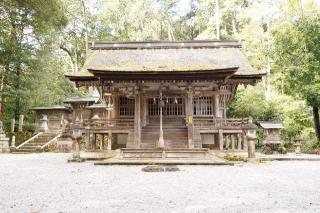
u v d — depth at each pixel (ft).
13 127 86.38
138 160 46.26
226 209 17.60
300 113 80.84
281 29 72.28
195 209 17.51
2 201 20.03
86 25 122.01
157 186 25.67
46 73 91.97
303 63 66.69
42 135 83.30
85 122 61.11
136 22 120.78
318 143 69.05
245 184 26.71
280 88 106.42
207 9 135.33
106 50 74.49
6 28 83.87
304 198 20.81
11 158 56.70
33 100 89.76
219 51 72.23
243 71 61.72
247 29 109.81
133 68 56.80
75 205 18.66
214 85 59.82
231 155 52.70
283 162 48.21
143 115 65.57
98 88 65.92
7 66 85.76
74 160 48.62
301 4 73.92
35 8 80.02
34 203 19.36
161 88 56.85
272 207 18.15
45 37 90.79
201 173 34.65
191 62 65.72
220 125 59.98
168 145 56.90
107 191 23.43
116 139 67.72
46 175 33.27
